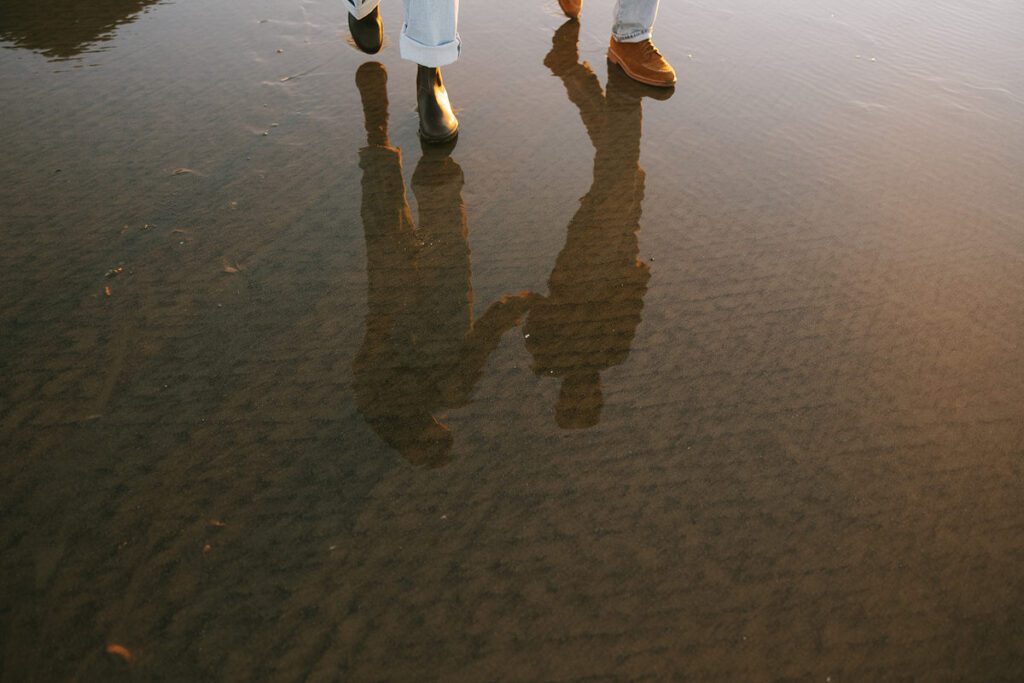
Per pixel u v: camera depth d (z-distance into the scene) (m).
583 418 1.30
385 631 0.99
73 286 1.51
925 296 1.57
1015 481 1.21
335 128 2.06
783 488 1.19
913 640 0.99
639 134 2.11
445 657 0.96
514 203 1.81
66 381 1.32
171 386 1.32
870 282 1.60
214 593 1.02
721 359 1.41
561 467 1.21
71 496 1.13
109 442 1.22
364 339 1.43
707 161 2.00
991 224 1.79
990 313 1.53
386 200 1.79
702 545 1.10
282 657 0.96
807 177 1.94
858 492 1.18
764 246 1.70
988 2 3.12
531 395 1.33
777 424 1.29
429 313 1.49
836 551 1.10
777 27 2.81
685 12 2.92
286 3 2.81
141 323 1.43
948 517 1.15
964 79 2.46
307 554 1.08
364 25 2.32
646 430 1.28
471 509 1.15
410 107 2.17
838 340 1.46
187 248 1.62
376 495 1.16
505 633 0.99
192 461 1.20
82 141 1.95
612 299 1.54
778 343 1.45
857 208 1.83
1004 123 2.21
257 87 2.24
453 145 2.02
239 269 1.57
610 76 2.41
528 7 2.88
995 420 1.30
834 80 2.43
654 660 0.97
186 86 2.23
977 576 1.07
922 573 1.07
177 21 2.65
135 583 1.03
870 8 3.02
